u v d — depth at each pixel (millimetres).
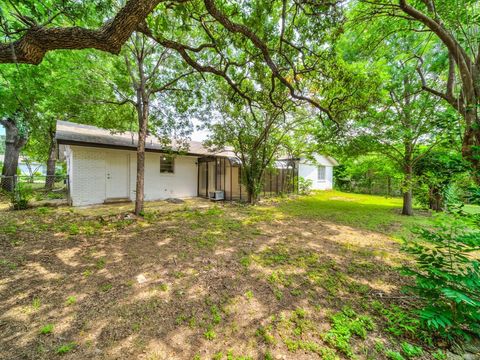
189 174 11711
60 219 6078
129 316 2260
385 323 2219
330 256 3990
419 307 2473
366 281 3105
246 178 10070
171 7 3525
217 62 6152
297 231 5605
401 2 3729
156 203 9367
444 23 3689
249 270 3379
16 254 3729
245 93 6008
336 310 2434
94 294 2635
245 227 5875
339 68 4879
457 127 4195
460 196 2963
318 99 7102
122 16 2330
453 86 4340
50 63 6148
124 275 3123
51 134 12688
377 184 14391
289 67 4848
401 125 6555
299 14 4301
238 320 2250
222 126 9094
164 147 8469
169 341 1952
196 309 2406
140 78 6590
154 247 4242
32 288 2727
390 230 5762
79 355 1772
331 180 18453
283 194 12648
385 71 6465
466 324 2025
